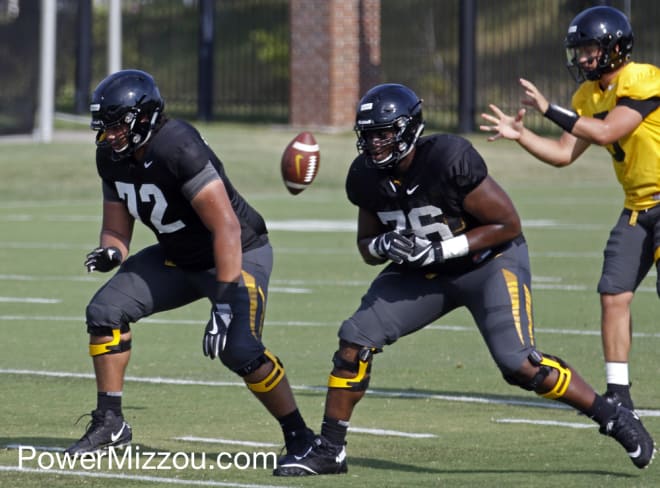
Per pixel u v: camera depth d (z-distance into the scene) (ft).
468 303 66.74
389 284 66.64
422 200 64.80
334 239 187.52
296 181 69.46
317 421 81.25
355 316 66.44
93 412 71.51
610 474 66.74
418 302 66.23
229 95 391.45
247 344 67.21
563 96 383.04
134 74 66.80
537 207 228.63
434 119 382.22
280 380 67.87
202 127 343.05
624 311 82.12
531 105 76.79
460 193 64.08
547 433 77.82
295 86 334.24
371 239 68.23
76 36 367.04
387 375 97.40
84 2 359.46
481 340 113.09
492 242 64.69
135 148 66.95
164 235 69.21
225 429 79.05
